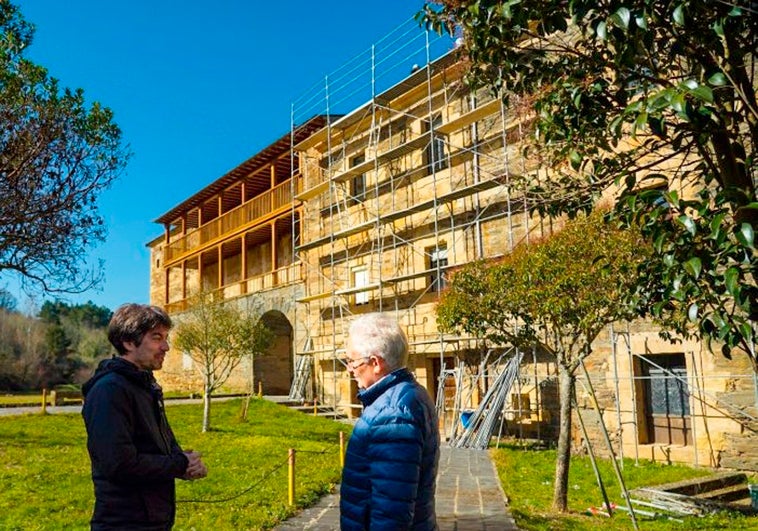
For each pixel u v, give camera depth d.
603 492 7.91
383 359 2.56
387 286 19.16
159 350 2.93
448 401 16.91
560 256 8.09
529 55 4.43
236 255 32.16
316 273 22.78
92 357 64.31
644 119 2.61
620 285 7.29
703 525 7.45
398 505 2.25
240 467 10.53
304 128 23.38
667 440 12.05
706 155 3.44
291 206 24.27
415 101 19.06
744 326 2.77
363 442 2.40
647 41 3.01
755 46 3.31
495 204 16.02
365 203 20.64
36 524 6.86
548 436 14.02
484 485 9.26
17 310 61.19
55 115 6.86
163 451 2.88
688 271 2.84
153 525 2.73
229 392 26.45
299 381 22.86
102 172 7.35
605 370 12.93
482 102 16.50
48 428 15.19
